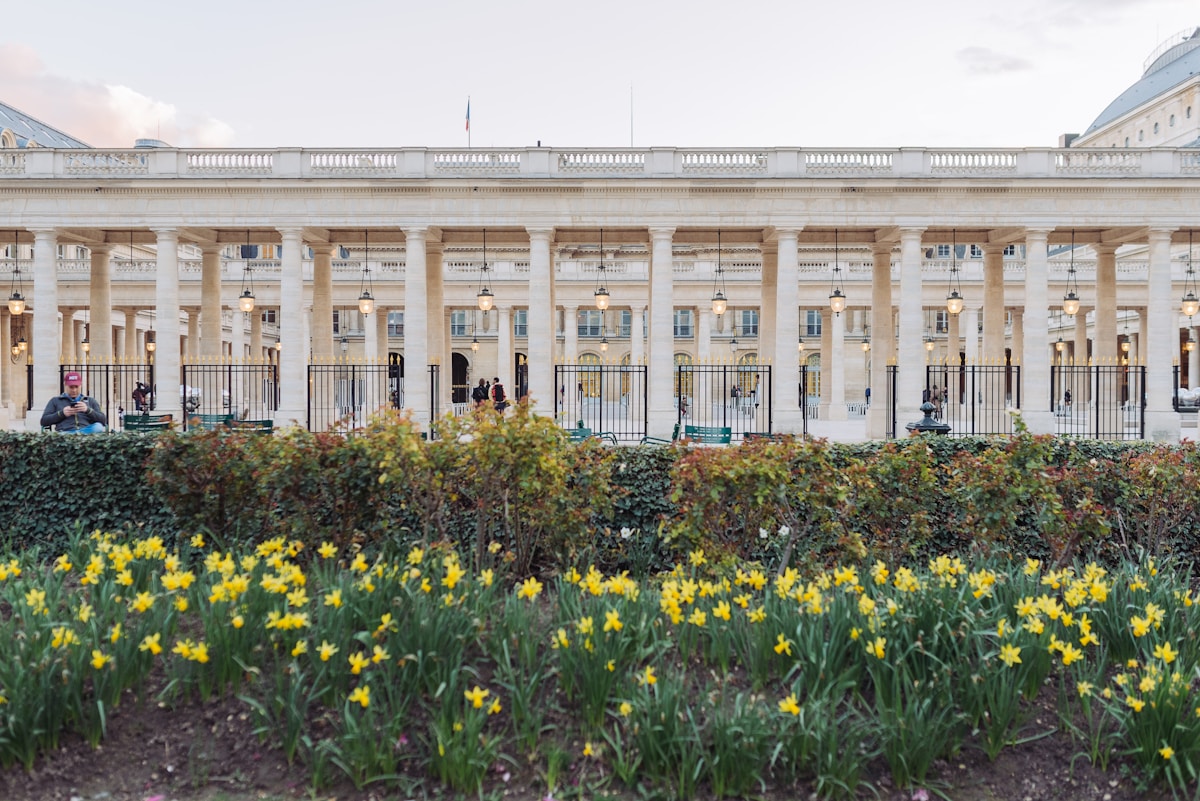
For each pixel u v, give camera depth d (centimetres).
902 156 3775
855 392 8419
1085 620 753
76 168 3809
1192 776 639
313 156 3844
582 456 1116
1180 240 4272
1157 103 11281
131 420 3122
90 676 716
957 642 748
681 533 1034
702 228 3891
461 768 641
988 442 1330
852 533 1054
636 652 748
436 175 3766
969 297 6212
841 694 709
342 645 724
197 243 4291
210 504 1119
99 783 649
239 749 682
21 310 3819
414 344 3812
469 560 1049
